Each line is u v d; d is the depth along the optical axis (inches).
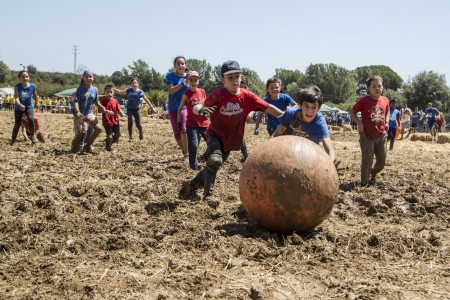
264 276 151.9
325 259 167.3
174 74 386.3
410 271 158.9
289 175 179.0
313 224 187.0
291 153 182.2
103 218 212.2
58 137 639.1
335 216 230.7
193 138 341.1
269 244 179.3
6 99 1850.4
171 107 388.8
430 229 212.1
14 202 238.1
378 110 304.3
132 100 585.0
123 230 195.6
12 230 192.9
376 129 305.4
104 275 150.3
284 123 225.6
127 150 494.0
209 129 237.0
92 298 134.6
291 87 4749.0
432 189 303.3
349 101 4527.6
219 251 173.0
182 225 202.1
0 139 569.0
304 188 178.5
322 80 4677.7
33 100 522.3
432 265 164.7
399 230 207.2
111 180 307.1
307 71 4825.3
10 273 153.2
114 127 488.1
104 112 456.4
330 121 2059.5
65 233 191.5
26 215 216.1
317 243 181.6
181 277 148.8
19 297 135.6
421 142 857.5
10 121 951.0
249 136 829.8
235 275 152.8
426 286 146.2
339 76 4685.0
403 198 271.0
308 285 145.5
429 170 410.0
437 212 242.4
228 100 227.9
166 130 906.1
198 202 241.6
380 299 135.5
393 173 375.2
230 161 388.8
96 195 257.0
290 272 155.8
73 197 253.4
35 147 491.5
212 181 239.6
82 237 185.9
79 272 152.8
